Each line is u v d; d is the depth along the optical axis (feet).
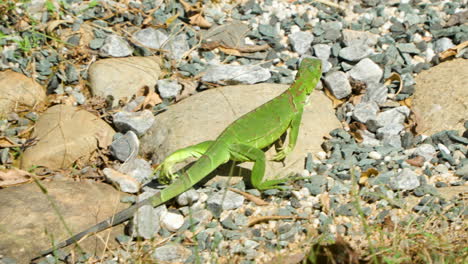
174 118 23.24
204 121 22.89
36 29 27.40
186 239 19.16
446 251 17.88
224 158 20.72
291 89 22.41
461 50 26.86
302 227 19.36
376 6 30.27
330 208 19.94
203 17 29.01
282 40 28.27
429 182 21.13
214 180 21.35
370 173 21.04
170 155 20.52
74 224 19.57
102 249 19.03
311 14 29.73
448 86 25.05
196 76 26.04
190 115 23.21
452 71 25.84
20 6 28.14
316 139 22.80
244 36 28.30
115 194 20.92
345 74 25.93
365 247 18.24
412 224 19.13
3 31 27.17
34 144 22.71
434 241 18.02
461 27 28.35
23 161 22.26
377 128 23.67
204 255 18.62
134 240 19.21
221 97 23.91
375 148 22.57
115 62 25.76
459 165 21.76
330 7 30.27
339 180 21.15
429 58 27.14
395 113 23.91
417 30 28.58
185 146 22.16
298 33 27.78
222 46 27.55
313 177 21.06
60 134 22.81
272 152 22.47
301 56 27.40
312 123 23.24
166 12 29.04
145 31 27.55
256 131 21.31
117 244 19.21
